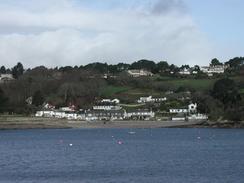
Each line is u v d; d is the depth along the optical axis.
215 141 182.62
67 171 91.31
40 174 87.44
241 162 105.56
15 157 117.81
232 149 143.62
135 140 189.12
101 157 117.81
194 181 79.56
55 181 79.88
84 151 136.62
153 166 98.69
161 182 78.81
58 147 152.38
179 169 93.69
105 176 85.12
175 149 143.50
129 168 95.56
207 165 100.06
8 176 84.94
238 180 80.12
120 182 79.00
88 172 90.06
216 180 80.31
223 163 103.62
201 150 139.88
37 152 133.12
